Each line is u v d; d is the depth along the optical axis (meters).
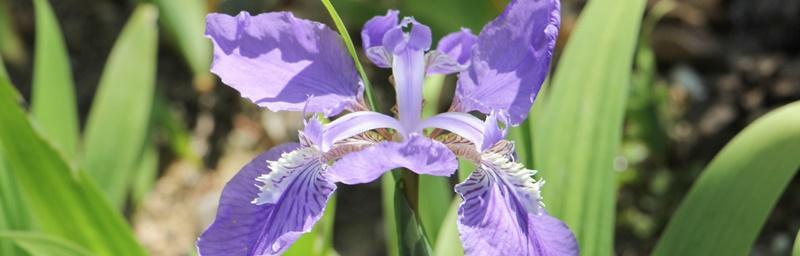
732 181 0.58
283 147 0.51
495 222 0.50
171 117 0.91
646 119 0.84
